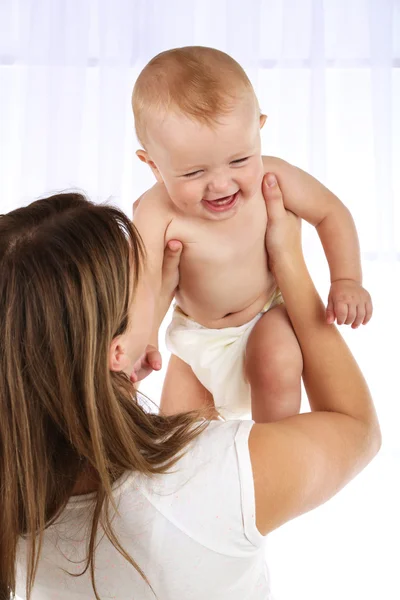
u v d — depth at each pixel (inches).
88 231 27.7
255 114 41.3
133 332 40.0
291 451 30.0
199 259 46.0
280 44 108.3
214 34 109.3
